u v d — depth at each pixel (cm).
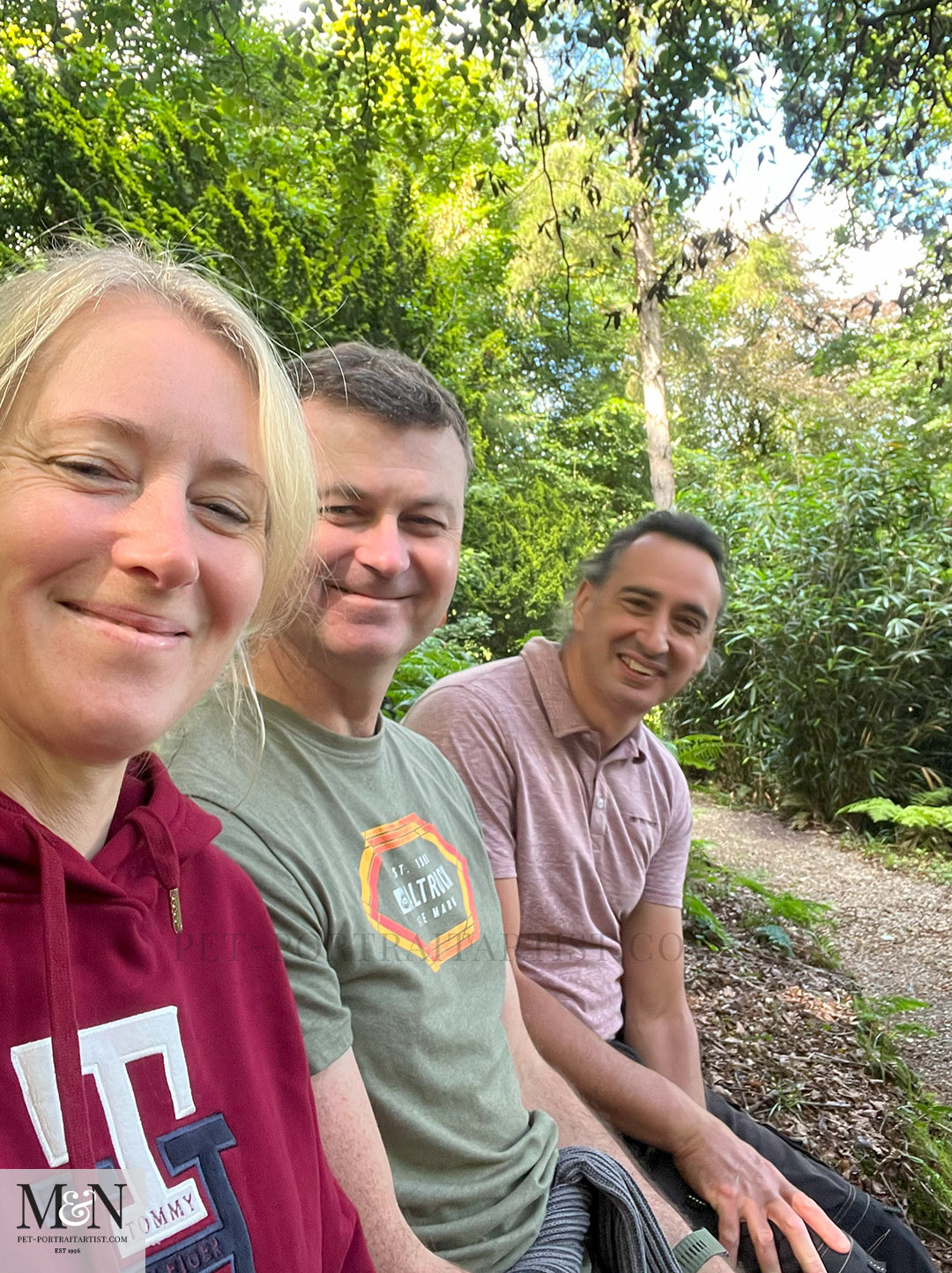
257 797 64
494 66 207
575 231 556
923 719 402
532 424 823
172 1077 40
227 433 39
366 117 231
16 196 306
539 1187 73
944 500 435
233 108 233
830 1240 90
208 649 40
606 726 109
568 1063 96
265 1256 42
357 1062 65
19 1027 35
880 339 620
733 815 410
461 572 632
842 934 269
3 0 239
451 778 85
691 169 208
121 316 38
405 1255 59
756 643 420
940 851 357
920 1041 195
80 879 37
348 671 71
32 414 35
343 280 328
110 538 35
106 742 35
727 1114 110
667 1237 82
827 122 202
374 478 70
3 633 35
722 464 837
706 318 791
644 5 194
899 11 191
